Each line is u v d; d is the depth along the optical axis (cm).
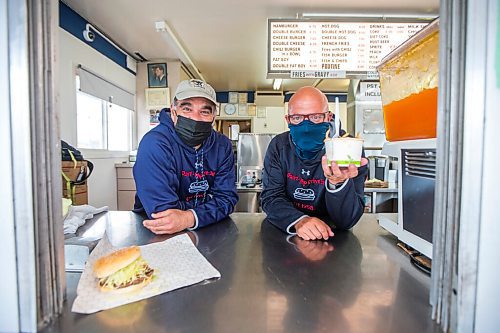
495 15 43
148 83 449
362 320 54
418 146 78
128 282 63
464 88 45
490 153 44
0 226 46
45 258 50
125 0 271
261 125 641
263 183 141
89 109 343
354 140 86
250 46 385
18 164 46
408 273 74
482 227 44
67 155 228
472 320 45
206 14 296
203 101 130
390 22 253
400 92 85
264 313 56
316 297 62
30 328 48
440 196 50
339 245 96
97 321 54
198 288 66
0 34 46
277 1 271
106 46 360
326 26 255
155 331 51
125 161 417
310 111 119
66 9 281
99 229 115
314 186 129
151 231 110
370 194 310
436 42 67
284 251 91
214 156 143
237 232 113
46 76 50
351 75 256
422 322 53
